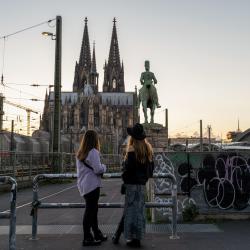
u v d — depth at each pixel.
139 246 7.48
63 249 7.36
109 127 143.38
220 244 7.59
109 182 27.95
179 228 9.30
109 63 170.12
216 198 10.40
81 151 7.78
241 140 67.38
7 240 8.09
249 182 10.44
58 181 26.17
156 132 23.55
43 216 11.26
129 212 7.47
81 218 10.91
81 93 151.50
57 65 29.45
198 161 10.47
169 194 10.35
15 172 22.06
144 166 7.61
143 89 24.12
